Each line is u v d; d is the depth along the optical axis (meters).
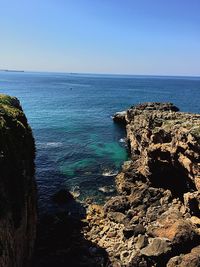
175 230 25.47
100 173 46.22
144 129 43.62
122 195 37.84
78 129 75.75
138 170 40.84
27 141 27.39
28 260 23.89
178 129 34.16
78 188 41.09
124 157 54.00
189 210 29.41
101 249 27.50
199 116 42.22
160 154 35.97
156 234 26.48
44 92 178.38
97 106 120.25
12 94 158.88
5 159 20.84
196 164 30.42
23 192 22.45
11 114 27.03
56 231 30.17
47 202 37.31
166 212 30.33
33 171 28.62
